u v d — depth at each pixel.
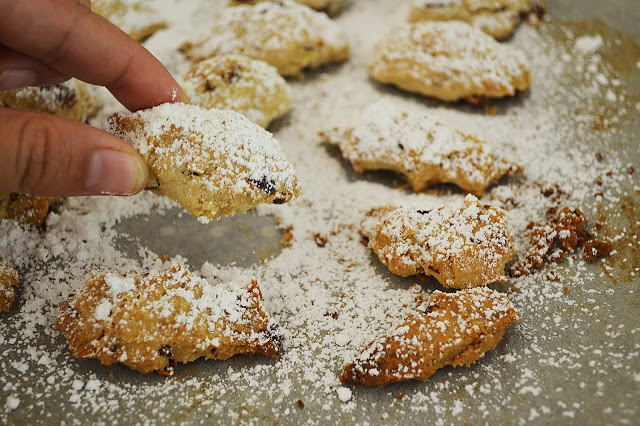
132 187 0.17
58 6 0.18
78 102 0.23
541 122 0.25
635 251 0.20
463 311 0.18
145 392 0.18
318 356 0.18
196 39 0.28
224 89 0.24
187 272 0.19
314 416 0.17
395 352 0.18
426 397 0.17
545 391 0.17
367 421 0.17
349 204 0.23
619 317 0.19
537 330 0.19
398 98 0.26
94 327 0.18
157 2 0.29
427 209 0.20
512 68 0.26
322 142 0.25
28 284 0.20
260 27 0.27
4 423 0.17
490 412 0.17
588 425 0.16
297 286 0.20
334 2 0.31
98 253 0.21
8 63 0.19
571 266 0.20
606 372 0.17
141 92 0.20
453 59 0.26
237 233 0.22
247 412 0.17
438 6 0.29
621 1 0.31
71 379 0.18
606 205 0.22
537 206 0.22
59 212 0.22
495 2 0.29
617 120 0.25
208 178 0.18
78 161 0.16
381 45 0.27
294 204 0.23
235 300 0.18
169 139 0.18
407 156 0.22
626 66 0.27
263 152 0.18
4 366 0.18
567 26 0.30
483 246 0.19
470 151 0.23
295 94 0.27
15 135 0.16
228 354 0.18
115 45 0.19
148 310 0.18
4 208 0.21
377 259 0.21
